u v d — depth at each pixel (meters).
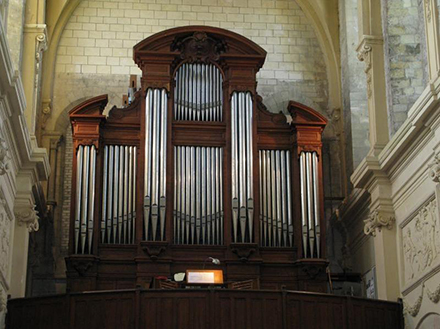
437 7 18.05
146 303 18.69
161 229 22.33
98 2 27.45
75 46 26.95
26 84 21.69
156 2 27.62
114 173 22.98
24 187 20.72
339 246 25.53
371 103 22.02
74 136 23.02
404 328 19.80
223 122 23.64
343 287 23.94
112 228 22.48
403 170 20.30
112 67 26.89
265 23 27.69
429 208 18.64
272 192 23.20
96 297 18.83
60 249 25.23
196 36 24.00
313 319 19.03
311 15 27.72
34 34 22.17
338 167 26.22
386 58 21.86
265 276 22.38
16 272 20.23
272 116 23.92
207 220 22.72
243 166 22.97
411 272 19.81
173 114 23.61
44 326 18.88
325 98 26.97
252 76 23.91
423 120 18.20
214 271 20.11
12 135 19.02
